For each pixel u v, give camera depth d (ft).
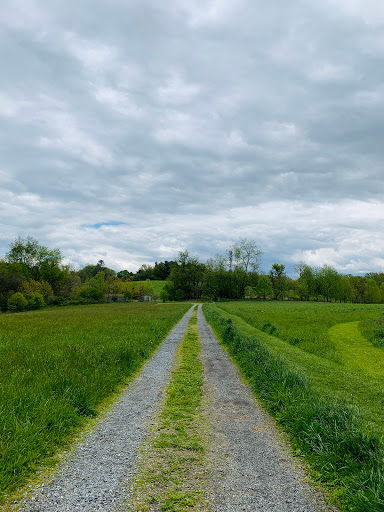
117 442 18.10
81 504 12.35
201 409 23.88
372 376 36.76
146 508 12.18
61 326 72.33
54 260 273.95
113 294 331.77
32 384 23.90
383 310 152.56
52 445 17.17
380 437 16.74
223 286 341.82
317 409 20.01
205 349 49.52
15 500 12.53
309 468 15.47
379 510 11.81
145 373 34.47
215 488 13.64
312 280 347.56
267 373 30.19
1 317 116.47
